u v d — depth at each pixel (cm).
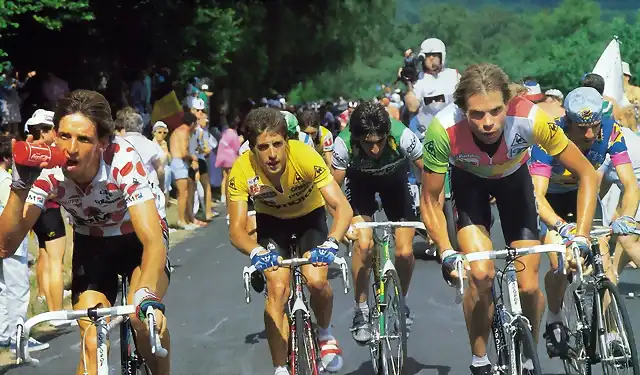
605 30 2480
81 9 1195
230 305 764
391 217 599
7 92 1248
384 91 3428
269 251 448
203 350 625
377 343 531
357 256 571
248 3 2550
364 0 3719
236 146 1511
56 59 1431
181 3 1623
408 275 579
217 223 1369
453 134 436
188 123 1285
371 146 545
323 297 505
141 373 397
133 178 372
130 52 1583
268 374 565
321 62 3578
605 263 528
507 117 431
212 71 1762
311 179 481
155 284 358
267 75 3319
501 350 440
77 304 396
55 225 666
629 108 849
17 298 638
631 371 427
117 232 402
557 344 498
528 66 2572
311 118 776
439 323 674
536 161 493
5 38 1259
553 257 493
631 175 527
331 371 518
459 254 418
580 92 492
